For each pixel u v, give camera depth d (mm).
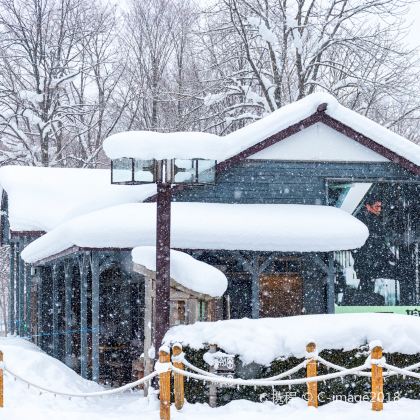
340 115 21109
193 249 18844
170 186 14688
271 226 19094
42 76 40906
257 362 13102
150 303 15289
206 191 20984
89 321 23031
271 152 21203
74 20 44906
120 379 21453
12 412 12078
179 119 43438
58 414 12102
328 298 19969
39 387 12656
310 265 21062
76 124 43500
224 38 39875
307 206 20797
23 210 25094
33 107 40812
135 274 22375
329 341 13109
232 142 20812
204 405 12945
